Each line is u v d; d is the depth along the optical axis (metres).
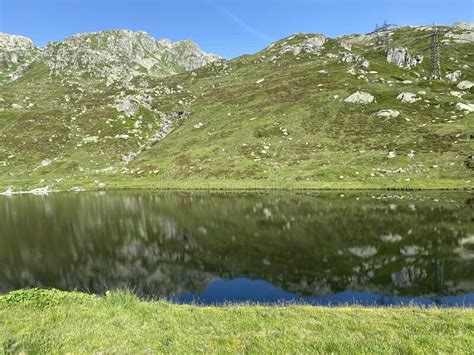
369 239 41.84
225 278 31.27
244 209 64.94
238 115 150.50
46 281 32.25
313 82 166.75
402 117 120.94
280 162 107.00
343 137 115.44
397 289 27.14
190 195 87.00
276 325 15.57
